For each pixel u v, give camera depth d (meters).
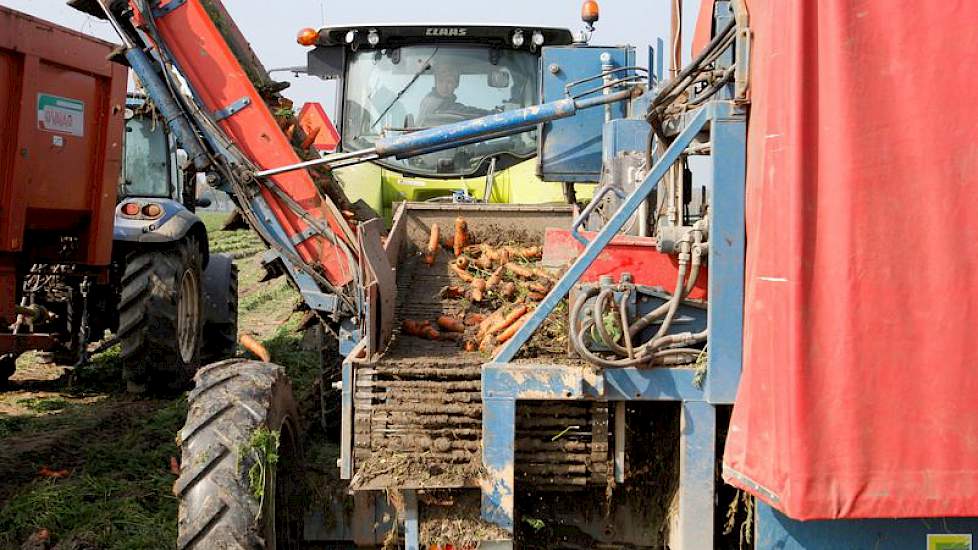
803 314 3.07
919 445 3.05
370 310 4.07
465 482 3.71
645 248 3.86
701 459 3.73
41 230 7.36
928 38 3.04
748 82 3.48
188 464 3.87
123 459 6.35
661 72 6.31
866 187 3.05
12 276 6.61
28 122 6.56
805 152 3.09
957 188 3.04
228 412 4.03
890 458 3.05
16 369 9.62
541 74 6.87
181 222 8.14
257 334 12.44
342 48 7.35
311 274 6.00
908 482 3.05
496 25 7.20
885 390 3.05
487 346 4.50
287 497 4.54
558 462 4.06
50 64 6.88
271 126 6.01
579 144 6.71
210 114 6.01
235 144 5.99
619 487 4.32
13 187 6.43
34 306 7.89
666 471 4.19
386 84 7.34
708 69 4.18
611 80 6.63
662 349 3.74
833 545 3.37
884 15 3.05
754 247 3.37
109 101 7.64
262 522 3.83
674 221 4.32
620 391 3.73
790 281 3.08
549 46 7.07
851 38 3.05
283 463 4.52
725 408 4.07
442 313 5.19
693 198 4.89
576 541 4.36
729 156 3.55
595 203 5.00
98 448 6.53
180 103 6.02
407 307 5.24
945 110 3.04
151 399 8.30
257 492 3.83
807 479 3.05
